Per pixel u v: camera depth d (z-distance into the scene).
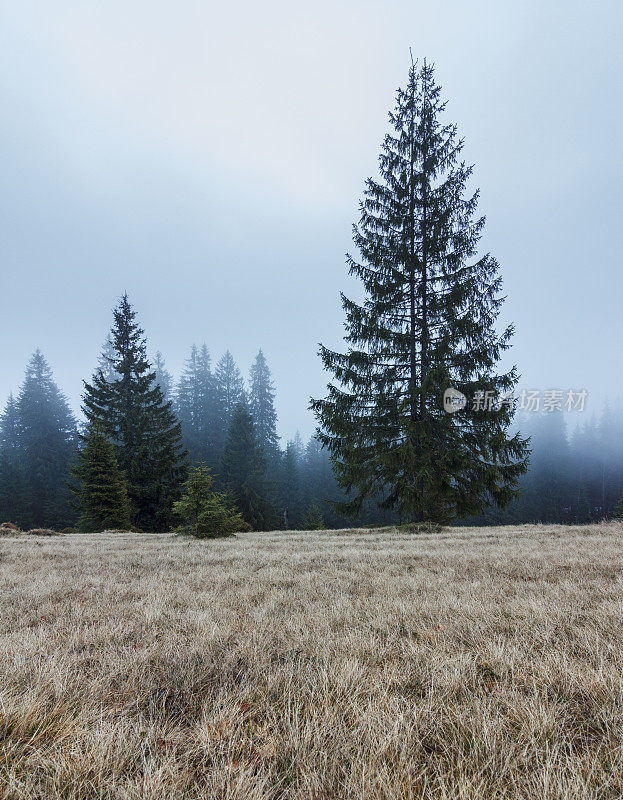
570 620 3.63
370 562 7.59
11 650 3.12
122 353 29.67
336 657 2.96
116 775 1.70
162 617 4.19
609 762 1.75
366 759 1.78
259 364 52.44
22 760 1.79
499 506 15.72
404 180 17.36
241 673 2.78
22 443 41.00
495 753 1.76
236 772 1.69
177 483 26.30
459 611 4.07
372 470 15.43
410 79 18.08
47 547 11.04
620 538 10.53
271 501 34.72
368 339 15.88
